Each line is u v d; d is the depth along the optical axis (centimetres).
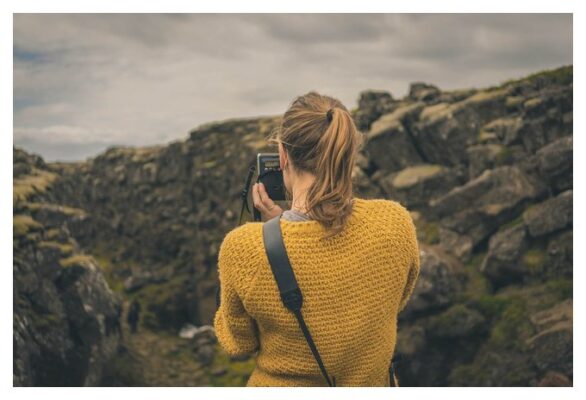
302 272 151
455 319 2034
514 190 2156
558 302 1902
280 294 151
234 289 156
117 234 5569
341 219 153
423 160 2641
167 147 5466
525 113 2319
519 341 1880
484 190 2219
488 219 2188
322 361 157
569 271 1942
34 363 2011
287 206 181
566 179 2092
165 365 3478
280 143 160
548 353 1759
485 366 1920
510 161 2280
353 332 155
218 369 3362
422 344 2058
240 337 166
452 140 2481
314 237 153
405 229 163
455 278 2139
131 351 3462
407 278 175
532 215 2041
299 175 159
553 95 2256
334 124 150
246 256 153
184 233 5059
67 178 5953
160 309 4584
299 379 163
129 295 4744
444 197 2312
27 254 2200
